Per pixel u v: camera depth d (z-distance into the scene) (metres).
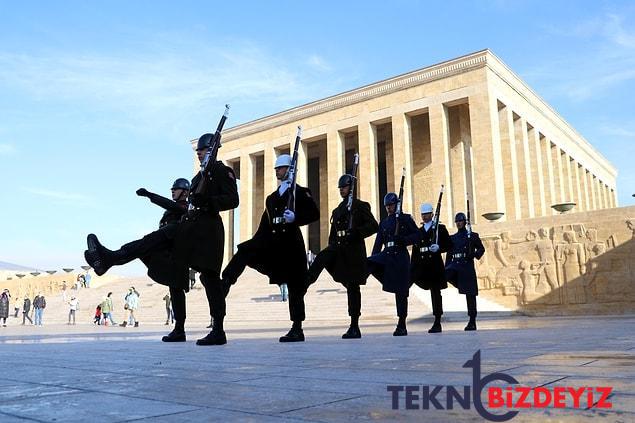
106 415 2.68
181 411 2.76
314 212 8.59
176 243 8.02
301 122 50.62
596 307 27.38
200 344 7.84
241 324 24.00
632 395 2.88
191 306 32.62
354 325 9.70
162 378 4.09
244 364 4.96
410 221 11.10
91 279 50.47
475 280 13.05
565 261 28.67
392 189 46.38
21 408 2.93
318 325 20.00
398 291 10.76
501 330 11.97
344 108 47.84
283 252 8.44
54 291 55.84
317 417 2.53
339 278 9.55
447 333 10.96
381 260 10.89
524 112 45.78
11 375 4.46
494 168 38.72
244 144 54.84
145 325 28.44
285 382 3.72
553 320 19.88
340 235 9.59
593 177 64.25
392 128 44.47
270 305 29.42
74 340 10.46
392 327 16.33
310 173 56.44
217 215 8.21
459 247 13.17
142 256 8.44
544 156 49.72
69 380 4.08
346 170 53.69
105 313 30.17
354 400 2.96
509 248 30.61
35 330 19.64
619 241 27.23
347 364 4.72
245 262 8.37
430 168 46.03
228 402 3.00
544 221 29.72
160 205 8.97
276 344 7.87
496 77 41.72
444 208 40.41
